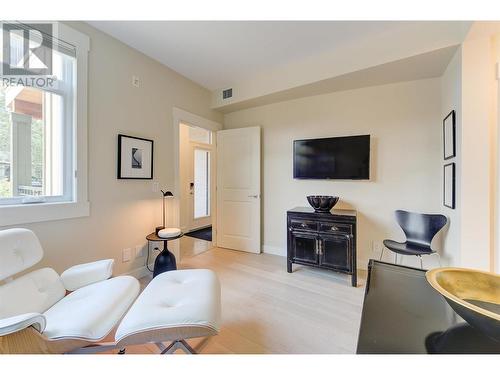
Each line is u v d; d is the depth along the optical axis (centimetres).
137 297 151
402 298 87
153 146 270
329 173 294
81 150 201
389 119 270
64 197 196
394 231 269
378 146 276
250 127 353
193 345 153
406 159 262
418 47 205
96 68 212
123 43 235
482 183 182
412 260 262
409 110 260
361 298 215
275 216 349
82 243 205
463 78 186
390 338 66
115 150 230
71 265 197
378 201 277
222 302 207
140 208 257
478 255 183
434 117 249
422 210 256
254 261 315
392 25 207
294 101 327
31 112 179
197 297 132
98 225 217
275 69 296
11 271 128
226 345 153
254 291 228
